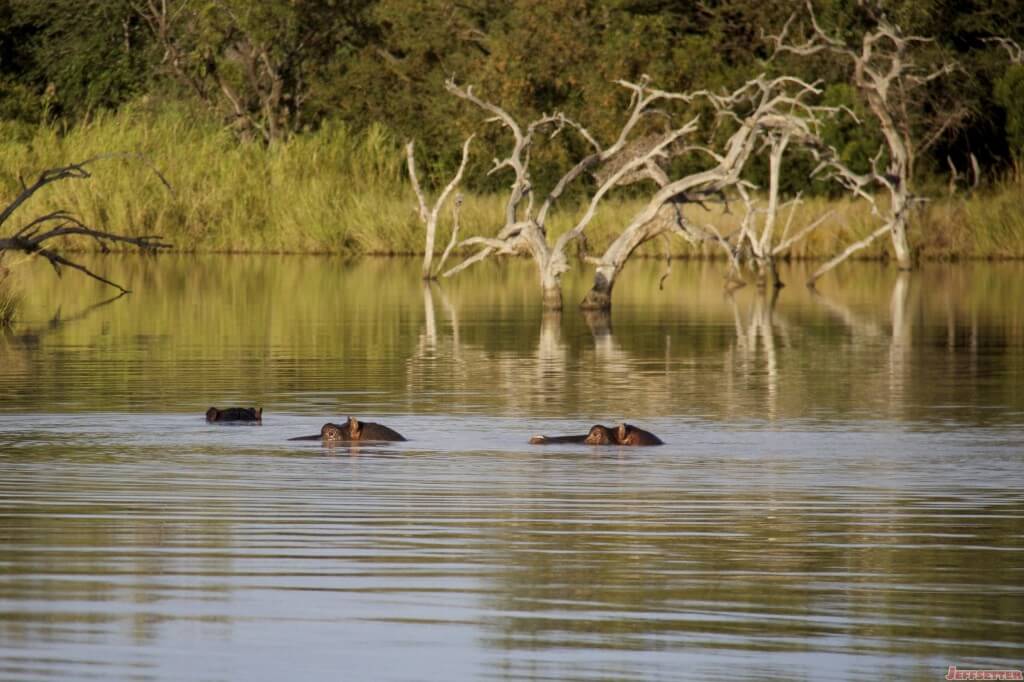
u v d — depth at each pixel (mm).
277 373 96750
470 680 34844
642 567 44688
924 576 44000
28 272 193125
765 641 37688
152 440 68625
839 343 119500
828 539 48625
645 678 35000
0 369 97562
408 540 47875
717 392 88750
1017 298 165625
